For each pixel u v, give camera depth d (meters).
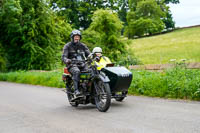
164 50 39.22
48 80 13.35
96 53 7.00
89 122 5.21
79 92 6.53
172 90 7.92
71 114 6.05
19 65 21.19
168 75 9.48
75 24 38.03
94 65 6.58
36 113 6.27
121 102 7.35
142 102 7.22
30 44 19.94
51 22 21.67
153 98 7.89
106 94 5.99
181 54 34.12
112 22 19.58
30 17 20.08
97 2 38.16
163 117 5.36
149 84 8.65
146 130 4.48
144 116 5.51
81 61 6.84
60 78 12.69
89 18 37.84
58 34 22.69
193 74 9.17
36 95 9.48
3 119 5.73
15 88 12.11
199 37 47.53
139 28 66.94
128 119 5.31
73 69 6.63
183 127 4.59
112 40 19.31
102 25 19.67
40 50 20.77
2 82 15.88
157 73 10.62
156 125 4.77
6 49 21.64
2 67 21.55
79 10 37.94
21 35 20.52
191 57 30.88
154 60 31.89
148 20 66.19
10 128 4.98
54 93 9.95
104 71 6.57
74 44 7.07
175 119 5.16
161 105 6.67
